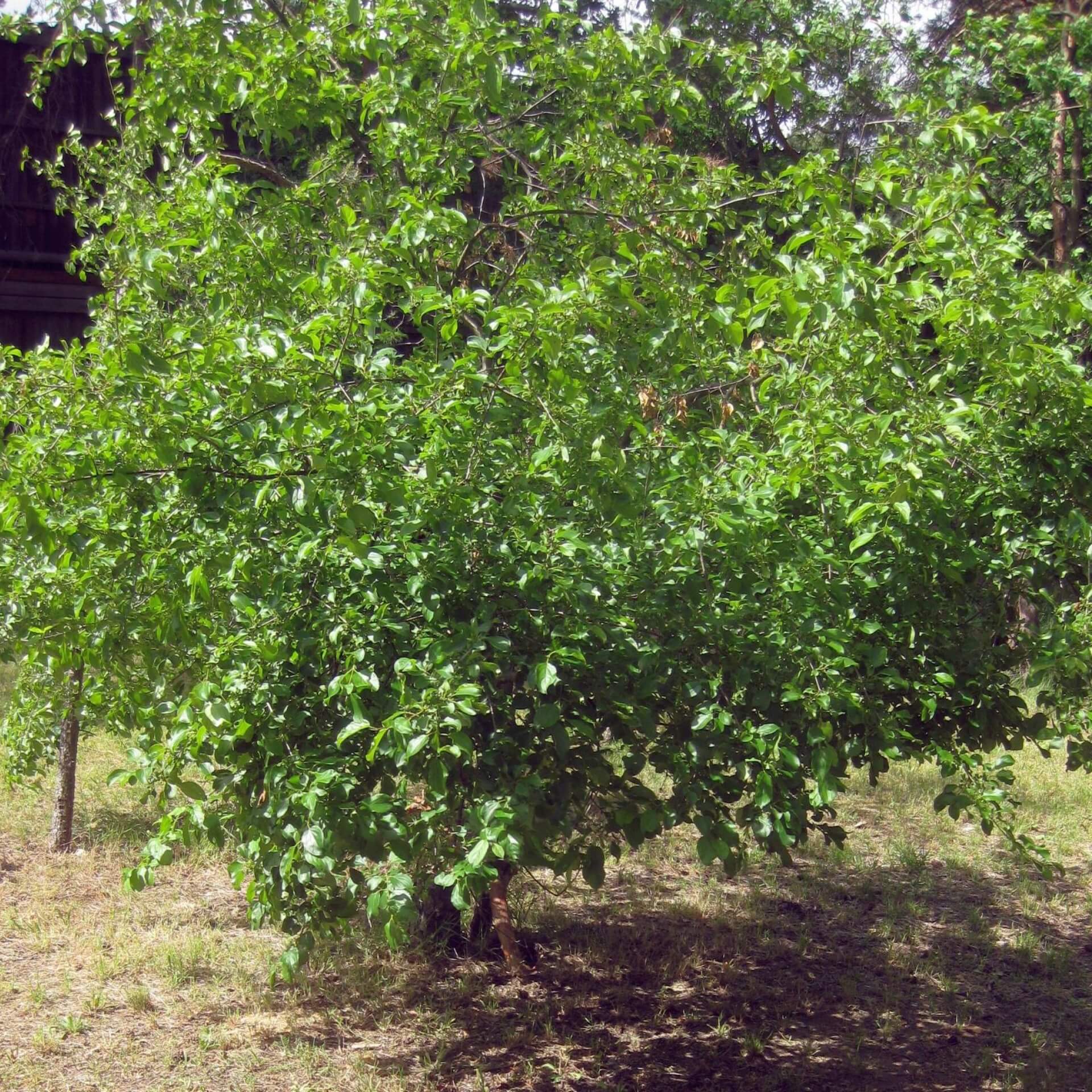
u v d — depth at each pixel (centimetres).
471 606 310
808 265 304
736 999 491
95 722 499
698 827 323
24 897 568
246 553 306
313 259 430
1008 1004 500
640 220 427
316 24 438
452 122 452
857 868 661
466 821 308
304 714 307
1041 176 1073
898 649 358
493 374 341
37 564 393
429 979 497
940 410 317
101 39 461
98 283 1090
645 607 318
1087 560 355
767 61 450
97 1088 403
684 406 369
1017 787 805
